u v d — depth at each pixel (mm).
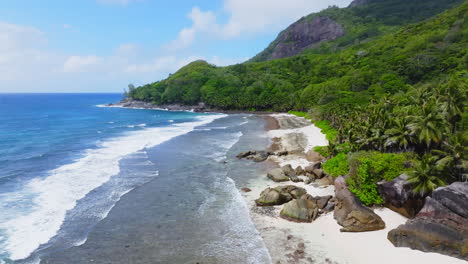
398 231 17688
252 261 16328
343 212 21094
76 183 28688
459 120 33094
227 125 77125
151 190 27250
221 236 19062
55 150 44062
